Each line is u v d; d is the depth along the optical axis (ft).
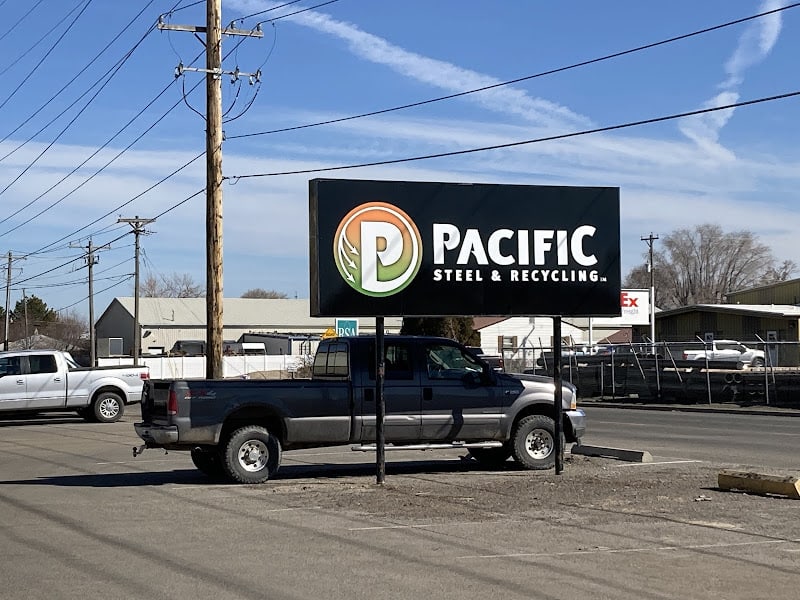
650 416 100.17
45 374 93.40
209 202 78.33
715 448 63.10
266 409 48.06
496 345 251.80
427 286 47.57
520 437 51.78
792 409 104.47
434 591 25.30
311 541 32.50
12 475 52.39
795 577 26.55
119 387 96.43
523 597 24.57
